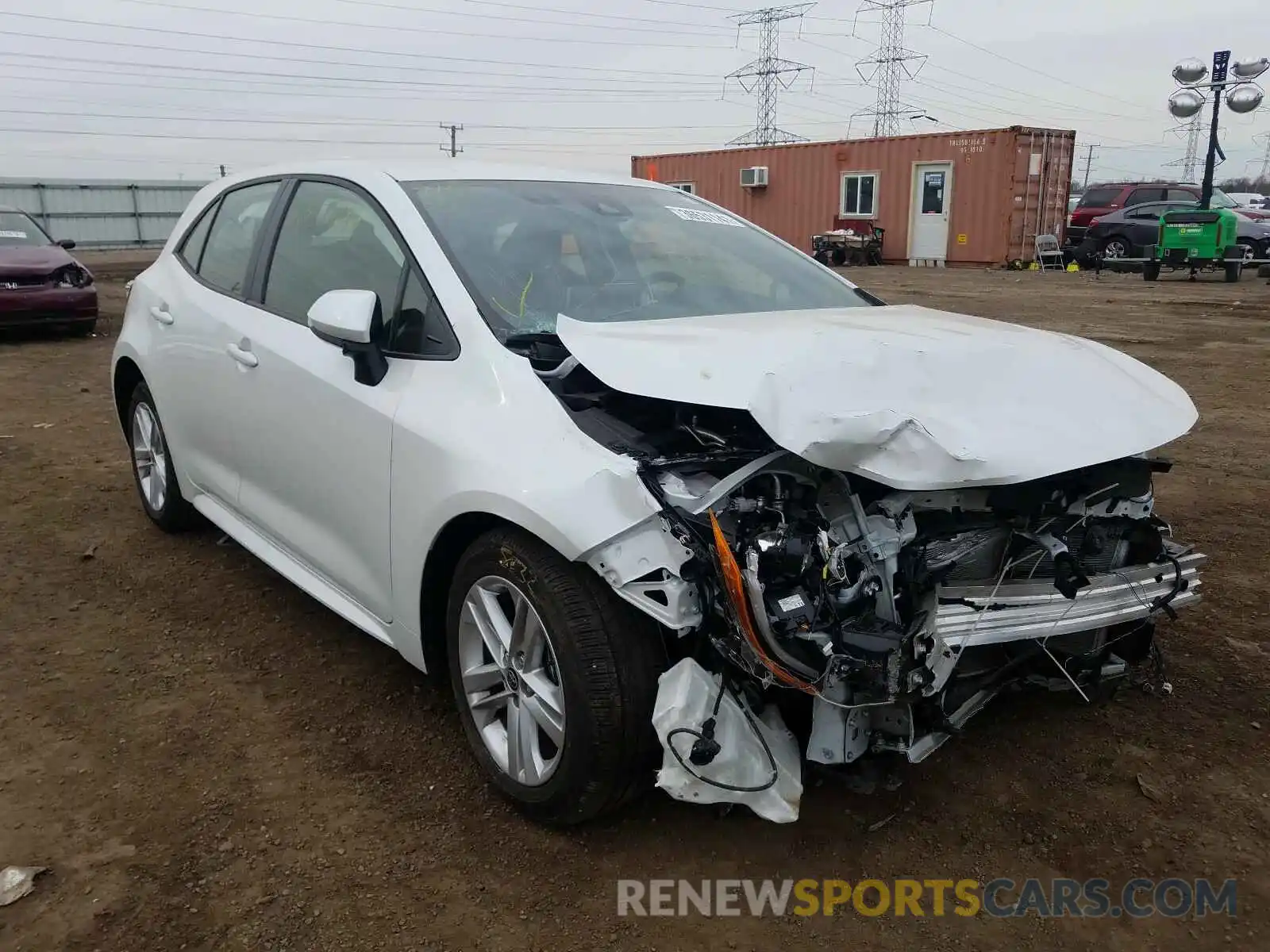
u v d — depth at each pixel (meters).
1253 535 4.85
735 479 2.39
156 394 4.38
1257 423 7.20
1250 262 18.86
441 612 2.97
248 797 2.79
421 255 3.08
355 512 3.09
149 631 3.79
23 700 3.28
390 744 3.07
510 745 2.68
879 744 2.47
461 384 2.78
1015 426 2.52
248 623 3.87
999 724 3.20
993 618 2.45
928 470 2.30
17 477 5.81
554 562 2.48
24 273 10.95
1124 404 2.77
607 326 2.87
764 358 2.52
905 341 2.74
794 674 2.33
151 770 2.91
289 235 3.72
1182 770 2.95
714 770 2.36
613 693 2.42
